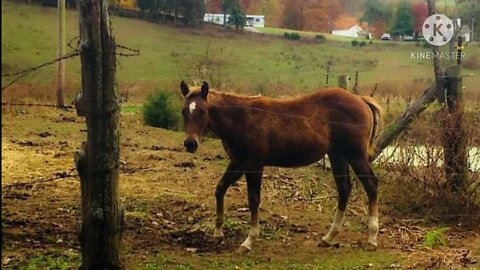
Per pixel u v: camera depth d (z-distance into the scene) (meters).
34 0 42.81
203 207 9.34
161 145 15.28
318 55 40.38
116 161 5.30
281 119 7.63
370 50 37.69
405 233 8.42
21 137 15.48
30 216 8.23
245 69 36.47
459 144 9.15
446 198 9.16
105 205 5.26
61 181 10.48
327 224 8.86
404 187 9.49
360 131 7.84
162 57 37.75
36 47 33.94
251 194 7.57
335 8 47.88
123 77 30.73
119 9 48.00
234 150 7.60
